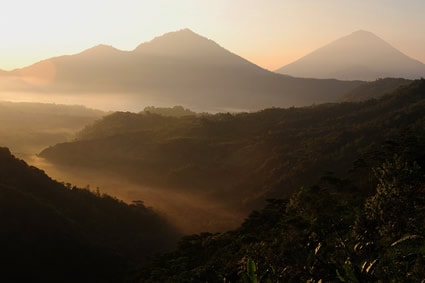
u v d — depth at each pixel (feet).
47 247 297.74
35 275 269.03
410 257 41.14
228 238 177.99
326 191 132.77
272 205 184.75
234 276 62.44
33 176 404.98
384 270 38.24
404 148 159.02
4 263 264.93
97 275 299.99
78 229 341.82
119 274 309.22
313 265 42.63
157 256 220.64
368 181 157.99
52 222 321.73
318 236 68.13
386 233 51.90
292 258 55.57
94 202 440.04
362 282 34.55
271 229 137.49
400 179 62.90
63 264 292.61
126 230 426.10
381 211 55.52
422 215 54.03
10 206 310.24
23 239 290.97
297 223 103.45
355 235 57.47
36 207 325.83
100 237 366.43
